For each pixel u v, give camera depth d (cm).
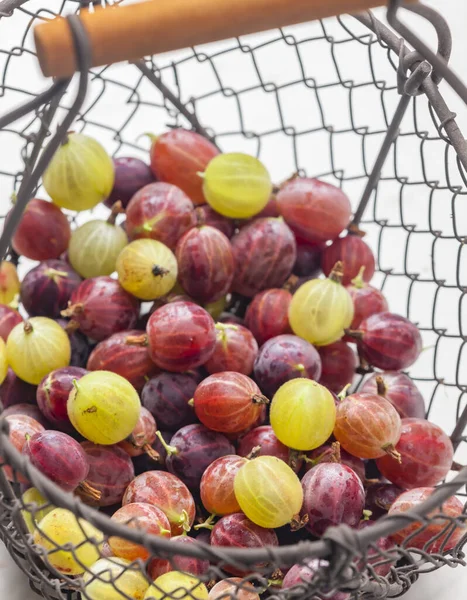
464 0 72
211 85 71
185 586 49
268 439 52
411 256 65
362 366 57
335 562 46
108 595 49
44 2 66
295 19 46
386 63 71
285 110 70
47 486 45
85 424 51
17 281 57
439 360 62
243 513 51
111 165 57
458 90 49
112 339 54
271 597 48
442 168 67
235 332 54
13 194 56
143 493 51
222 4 45
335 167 68
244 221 58
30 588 53
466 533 51
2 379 54
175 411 53
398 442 53
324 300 54
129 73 70
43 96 48
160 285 55
